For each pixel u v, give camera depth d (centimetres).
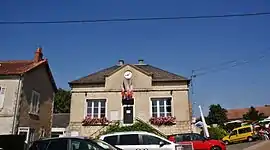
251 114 7012
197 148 1920
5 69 2361
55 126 3738
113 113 2431
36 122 2453
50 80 2808
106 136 1395
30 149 1066
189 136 1973
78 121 2428
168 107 2447
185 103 2422
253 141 3503
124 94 2462
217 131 3656
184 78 2500
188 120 2377
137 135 1374
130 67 2538
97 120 2409
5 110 2147
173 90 2462
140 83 2494
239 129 3612
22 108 2216
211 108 7044
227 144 3450
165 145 1326
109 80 2517
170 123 2373
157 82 2491
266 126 4434
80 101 2483
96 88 2509
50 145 1052
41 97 2591
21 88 2209
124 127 2256
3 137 1512
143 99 2455
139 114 2417
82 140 1048
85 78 2612
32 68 2386
